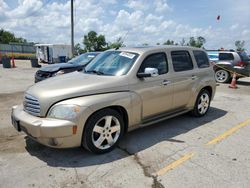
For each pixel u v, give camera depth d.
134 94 4.00
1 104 6.96
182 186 2.96
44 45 31.20
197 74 5.39
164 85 4.52
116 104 3.72
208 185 2.99
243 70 12.02
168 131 4.84
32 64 21.42
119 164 3.46
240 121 5.66
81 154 3.73
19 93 8.69
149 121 4.45
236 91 10.14
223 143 4.31
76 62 9.59
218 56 12.68
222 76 12.66
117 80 3.87
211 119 5.76
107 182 3.02
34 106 3.49
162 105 4.60
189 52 5.34
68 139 3.33
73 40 22.09
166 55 4.73
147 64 4.32
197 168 3.39
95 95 3.58
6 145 4.03
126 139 4.38
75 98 3.42
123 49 4.68
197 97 5.56
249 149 4.07
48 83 3.85
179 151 3.93
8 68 20.06
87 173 3.21
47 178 3.08
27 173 3.19
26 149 3.89
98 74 4.27
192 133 4.76
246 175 3.23
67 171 3.25
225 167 3.43
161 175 3.19
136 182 3.03
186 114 6.07
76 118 3.30
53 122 3.25
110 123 3.77
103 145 3.78
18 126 3.61
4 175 3.13
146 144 4.17
